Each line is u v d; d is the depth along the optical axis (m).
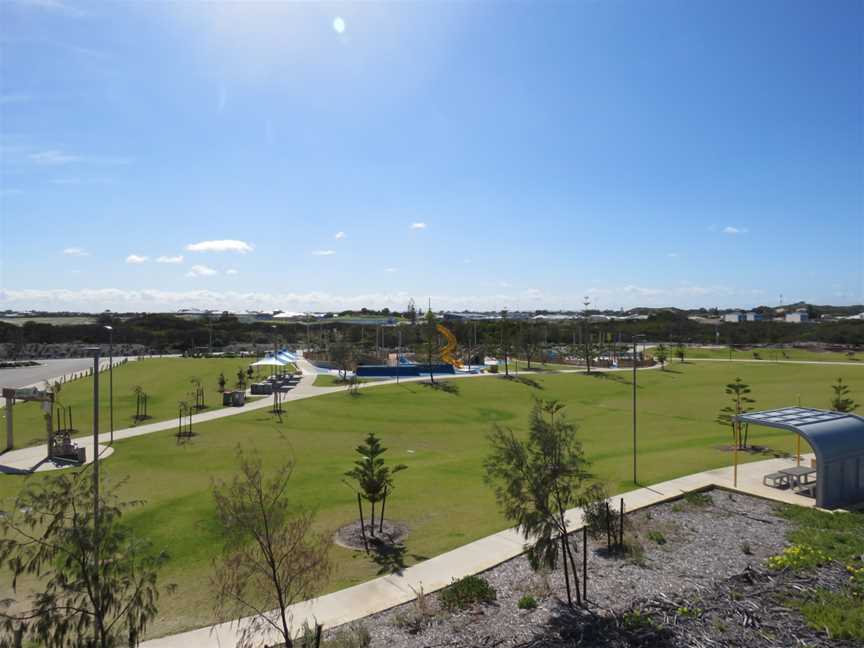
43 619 8.61
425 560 15.63
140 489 23.39
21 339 126.00
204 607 13.11
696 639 11.16
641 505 19.69
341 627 12.04
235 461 28.78
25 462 29.88
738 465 25.61
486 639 11.31
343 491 22.88
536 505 13.12
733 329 140.12
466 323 121.31
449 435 38.25
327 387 60.91
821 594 12.91
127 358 103.31
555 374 73.12
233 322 158.38
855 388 59.06
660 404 51.78
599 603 12.81
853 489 20.84
